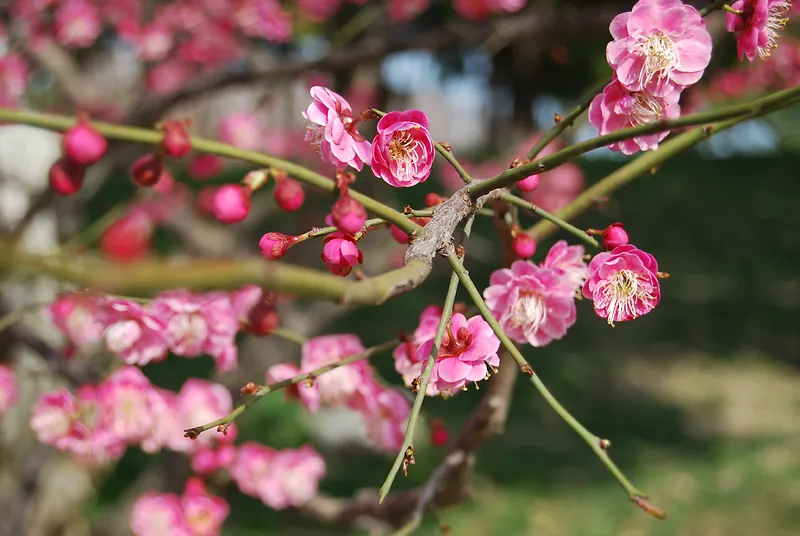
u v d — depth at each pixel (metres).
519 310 1.35
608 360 8.05
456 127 20.88
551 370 7.69
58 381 3.57
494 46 3.34
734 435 6.61
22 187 3.75
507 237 1.54
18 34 3.85
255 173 1.29
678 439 6.50
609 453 6.21
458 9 3.71
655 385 7.56
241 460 2.67
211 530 2.46
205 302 1.75
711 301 9.49
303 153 5.31
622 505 5.48
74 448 2.10
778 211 12.65
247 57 3.79
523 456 6.21
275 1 4.39
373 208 1.22
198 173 4.27
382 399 1.97
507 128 16.94
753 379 7.71
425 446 6.08
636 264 1.23
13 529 3.26
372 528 2.62
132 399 2.14
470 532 5.20
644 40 1.27
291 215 4.58
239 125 4.95
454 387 1.23
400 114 1.24
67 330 2.13
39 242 3.76
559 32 3.34
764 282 10.11
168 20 4.29
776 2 1.34
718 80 3.98
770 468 5.91
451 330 1.25
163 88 4.50
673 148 1.48
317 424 6.08
